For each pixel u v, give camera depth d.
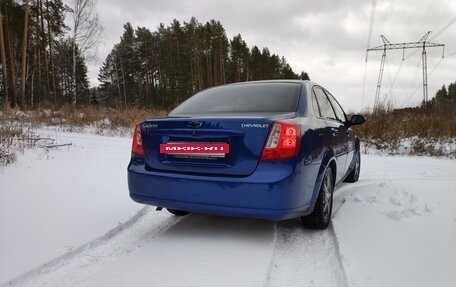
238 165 3.04
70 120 15.04
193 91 49.97
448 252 2.98
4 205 4.05
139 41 53.25
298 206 3.08
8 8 29.34
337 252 3.10
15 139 8.05
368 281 2.54
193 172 3.20
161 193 3.27
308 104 3.73
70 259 2.96
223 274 2.71
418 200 4.56
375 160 9.70
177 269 2.79
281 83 4.06
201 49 51.50
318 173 3.42
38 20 32.62
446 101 17.53
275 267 2.86
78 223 3.69
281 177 2.93
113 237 3.48
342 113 5.48
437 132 12.91
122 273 2.73
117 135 13.84
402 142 12.61
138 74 54.53
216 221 3.95
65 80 45.81
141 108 20.84
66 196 4.60
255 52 67.25
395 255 2.95
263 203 2.93
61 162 6.75
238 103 3.75
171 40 51.44
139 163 3.46
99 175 5.93
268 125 3.01
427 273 2.64
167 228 3.74
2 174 5.36
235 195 2.98
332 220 3.92
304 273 2.76
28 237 3.25
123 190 5.10
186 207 3.20
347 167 5.32
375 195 4.91
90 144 9.86
